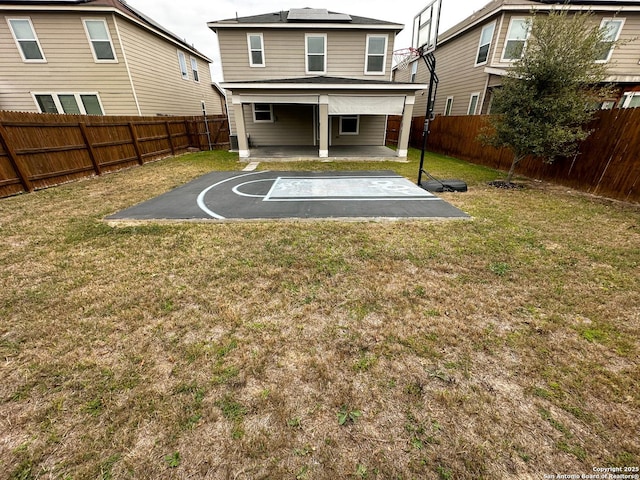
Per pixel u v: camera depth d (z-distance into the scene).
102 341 2.21
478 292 2.82
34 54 11.27
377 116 14.41
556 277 3.09
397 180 7.77
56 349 2.13
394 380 1.88
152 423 1.60
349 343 2.19
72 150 7.47
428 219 4.74
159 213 5.06
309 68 13.27
